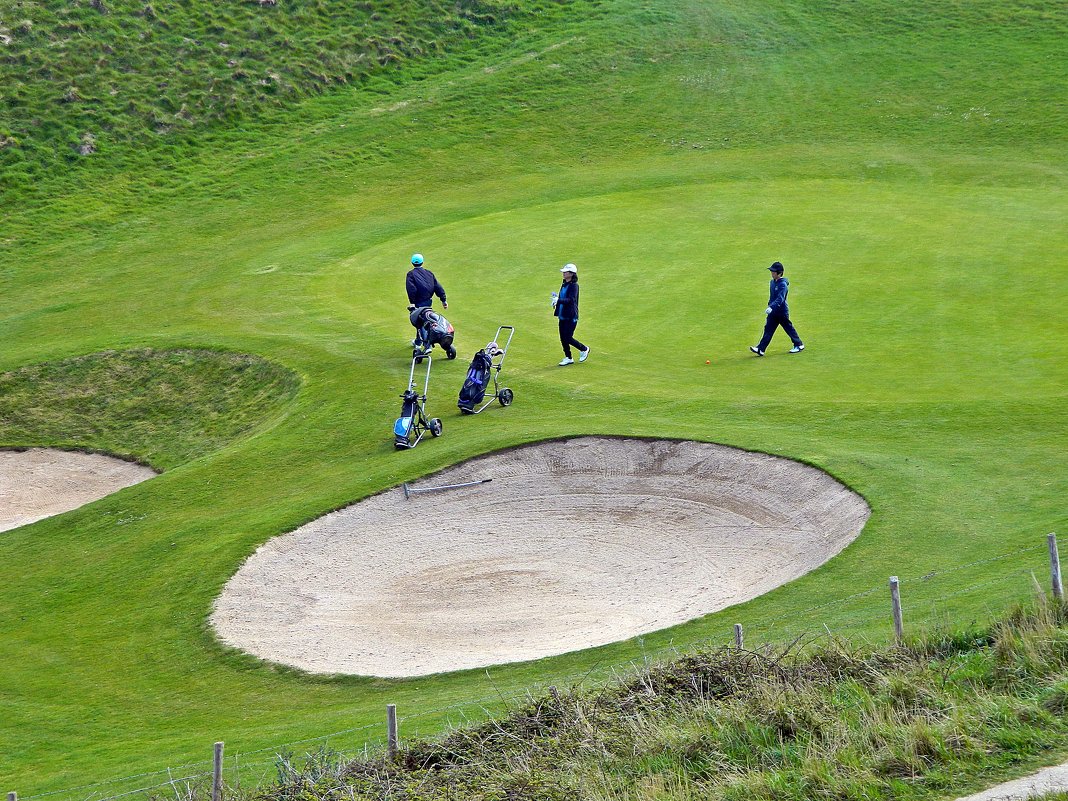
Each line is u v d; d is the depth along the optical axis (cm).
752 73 11375
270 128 10775
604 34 12375
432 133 10506
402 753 2347
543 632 3200
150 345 6181
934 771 1909
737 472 3922
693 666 2480
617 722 2361
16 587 3941
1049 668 2147
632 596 3350
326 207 9100
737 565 3431
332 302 6550
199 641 3388
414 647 3206
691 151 9819
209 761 2544
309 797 2178
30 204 9488
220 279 7444
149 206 9412
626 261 6819
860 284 6009
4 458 5541
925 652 2352
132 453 5453
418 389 5081
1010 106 10012
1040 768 1864
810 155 9400
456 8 13000
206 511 4319
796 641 2511
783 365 4912
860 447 3953
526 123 10656
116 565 3962
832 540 3400
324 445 4706
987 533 3159
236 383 5706
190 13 12400
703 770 2106
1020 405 4131
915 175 8662
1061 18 11744
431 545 3784
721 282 6262
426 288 5325
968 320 5278
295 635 3350
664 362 5119
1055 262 6144
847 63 11388
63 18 11969
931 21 12112
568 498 3978
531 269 6800
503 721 2427
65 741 2919
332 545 3838
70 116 10619
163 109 10875
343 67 11831
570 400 4753
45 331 6838
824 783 1934
